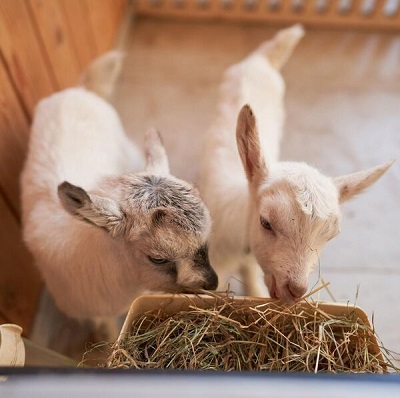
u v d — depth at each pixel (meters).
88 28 1.06
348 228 0.98
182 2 1.36
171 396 0.30
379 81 1.24
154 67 1.26
